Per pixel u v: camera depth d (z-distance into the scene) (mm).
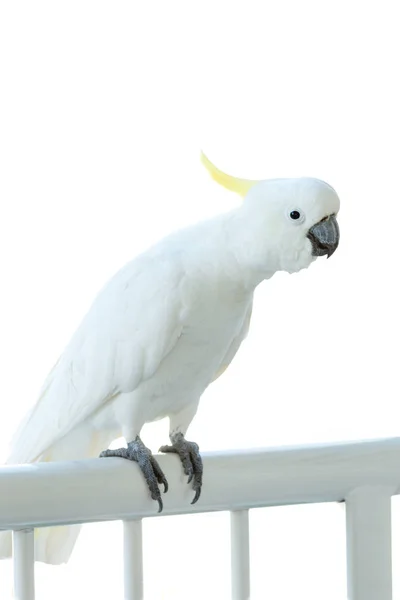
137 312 3551
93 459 2857
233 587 3016
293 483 3035
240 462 2984
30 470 2709
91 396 3615
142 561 2896
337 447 3104
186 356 3662
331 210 3551
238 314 3740
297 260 3562
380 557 3172
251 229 3562
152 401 3678
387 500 3168
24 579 2723
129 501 2840
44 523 2740
